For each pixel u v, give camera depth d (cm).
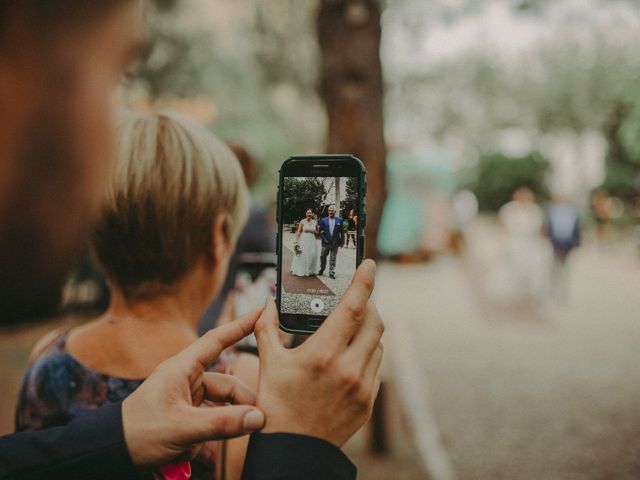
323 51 415
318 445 68
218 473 106
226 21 1023
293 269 110
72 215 41
